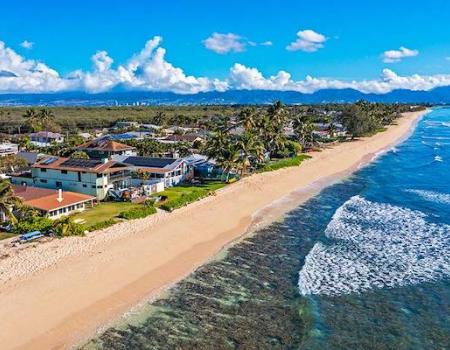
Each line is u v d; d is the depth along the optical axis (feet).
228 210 203.92
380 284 129.29
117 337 102.22
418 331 104.32
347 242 164.96
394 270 139.03
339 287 127.34
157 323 108.17
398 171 316.19
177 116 642.22
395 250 156.35
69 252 144.56
